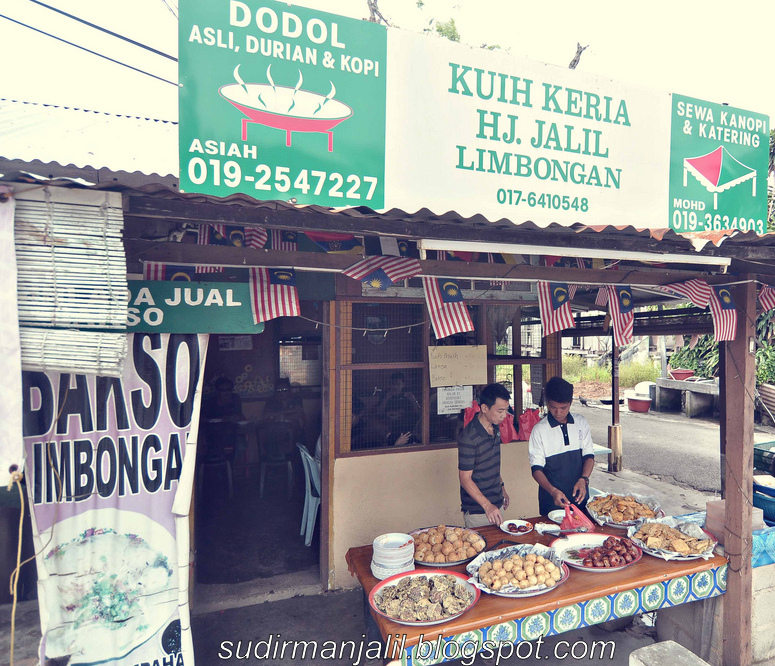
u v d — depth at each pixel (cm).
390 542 320
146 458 225
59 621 213
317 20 210
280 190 205
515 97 253
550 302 399
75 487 215
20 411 176
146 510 226
